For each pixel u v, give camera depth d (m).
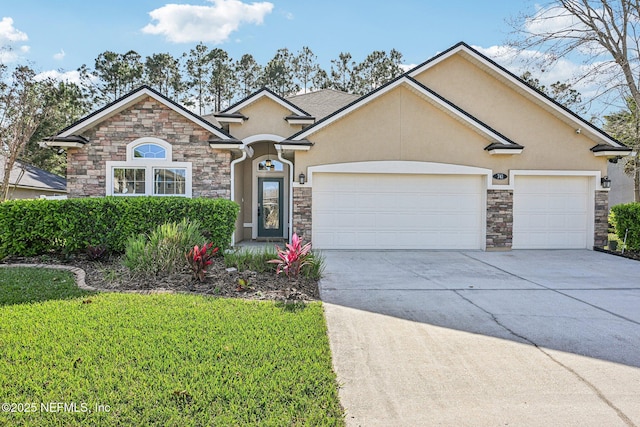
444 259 11.41
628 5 15.09
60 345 4.38
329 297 6.96
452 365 4.32
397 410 3.44
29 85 21.42
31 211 9.72
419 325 5.57
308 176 12.80
